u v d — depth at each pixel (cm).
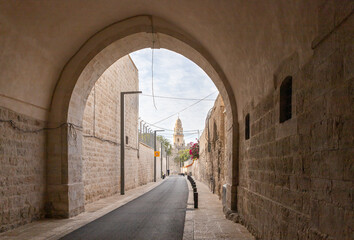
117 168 1719
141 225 746
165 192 1794
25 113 806
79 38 925
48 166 907
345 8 256
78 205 954
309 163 340
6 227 695
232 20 586
